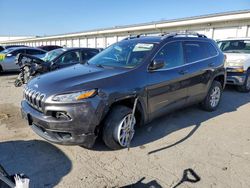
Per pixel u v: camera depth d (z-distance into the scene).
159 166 3.26
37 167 3.19
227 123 4.91
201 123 4.87
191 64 4.76
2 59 12.74
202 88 5.11
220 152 3.68
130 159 3.43
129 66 3.94
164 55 4.26
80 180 2.92
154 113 4.09
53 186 2.80
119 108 3.58
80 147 3.74
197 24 20.16
